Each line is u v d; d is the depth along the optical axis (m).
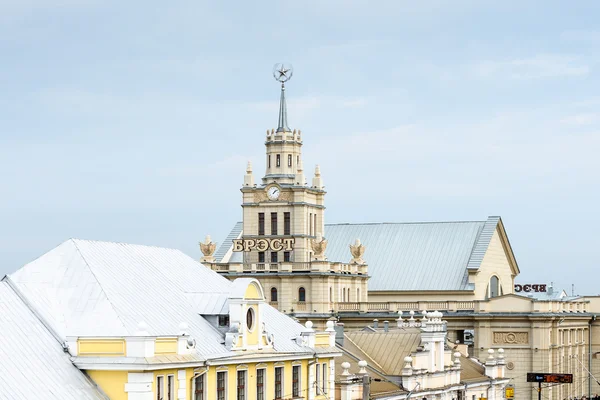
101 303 134.25
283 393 157.88
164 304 145.50
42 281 137.75
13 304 131.62
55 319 132.38
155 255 160.62
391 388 188.50
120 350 127.69
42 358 125.44
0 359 121.00
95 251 146.38
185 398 134.12
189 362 133.62
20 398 116.88
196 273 164.50
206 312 150.62
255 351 151.62
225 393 143.88
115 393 126.81
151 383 127.25
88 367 127.12
